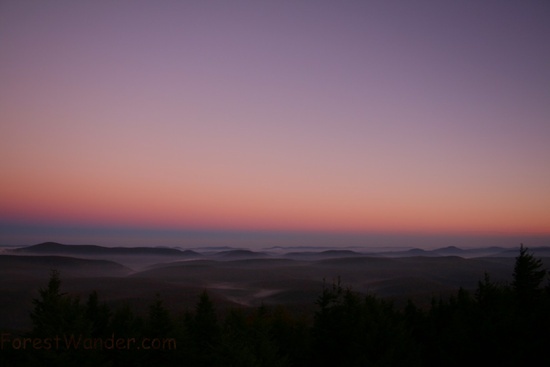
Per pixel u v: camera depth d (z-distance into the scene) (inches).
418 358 977.5
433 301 1494.8
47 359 775.1
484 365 999.6
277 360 895.1
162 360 1039.0
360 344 943.0
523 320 1028.5
